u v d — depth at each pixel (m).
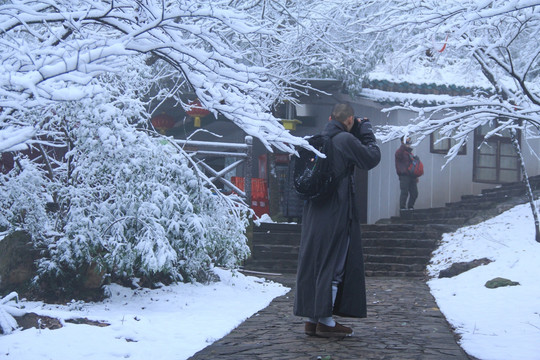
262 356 4.43
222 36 5.23
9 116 4.70
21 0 4.20
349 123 5.25
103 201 7.18
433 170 16.12
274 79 10.51
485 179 16.69
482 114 8.07
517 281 8.30
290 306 7.34
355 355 4.39
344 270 5.01
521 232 11.55
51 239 6.99
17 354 4.36
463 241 12.13
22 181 6.89
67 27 4.30
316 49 11.50
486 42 6.98
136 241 6.89
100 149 6.80
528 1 5.23
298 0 10.13
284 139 4.24
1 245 6.96
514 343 4.77
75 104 6.64
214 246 7.99
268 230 13.51
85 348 4.63
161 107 15.51
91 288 7.05
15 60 4.08
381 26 7.94
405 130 8.24
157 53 4.39
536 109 7.39
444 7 6.83
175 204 7.16
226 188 17.03
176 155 7.53
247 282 9.35
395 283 10.04
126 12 4.59
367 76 14.57
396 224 14.09
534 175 17.09
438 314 6.47
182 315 6.37
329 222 5.00
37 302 6.63
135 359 4.45
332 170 4.97
